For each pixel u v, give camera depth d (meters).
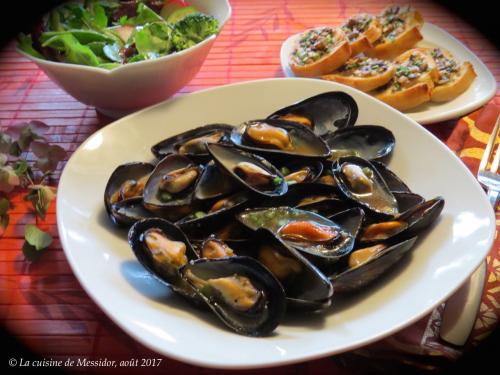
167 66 0.36
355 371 0.24
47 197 0.33
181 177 0.31
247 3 0.56
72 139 0.40
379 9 0.55
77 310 0.28
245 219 0.29
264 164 0.32
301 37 0.49
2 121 0.41
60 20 0.42
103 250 0.27
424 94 0.40
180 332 0.22
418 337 0.25
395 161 0.33
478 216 0.27
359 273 0.25
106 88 0.36
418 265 0.26
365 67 0.44
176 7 0.45
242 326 0.23
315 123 0.37
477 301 0.25
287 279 0.26
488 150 0.36
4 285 0.29
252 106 0.37
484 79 0.43
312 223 0.28
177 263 0.26
